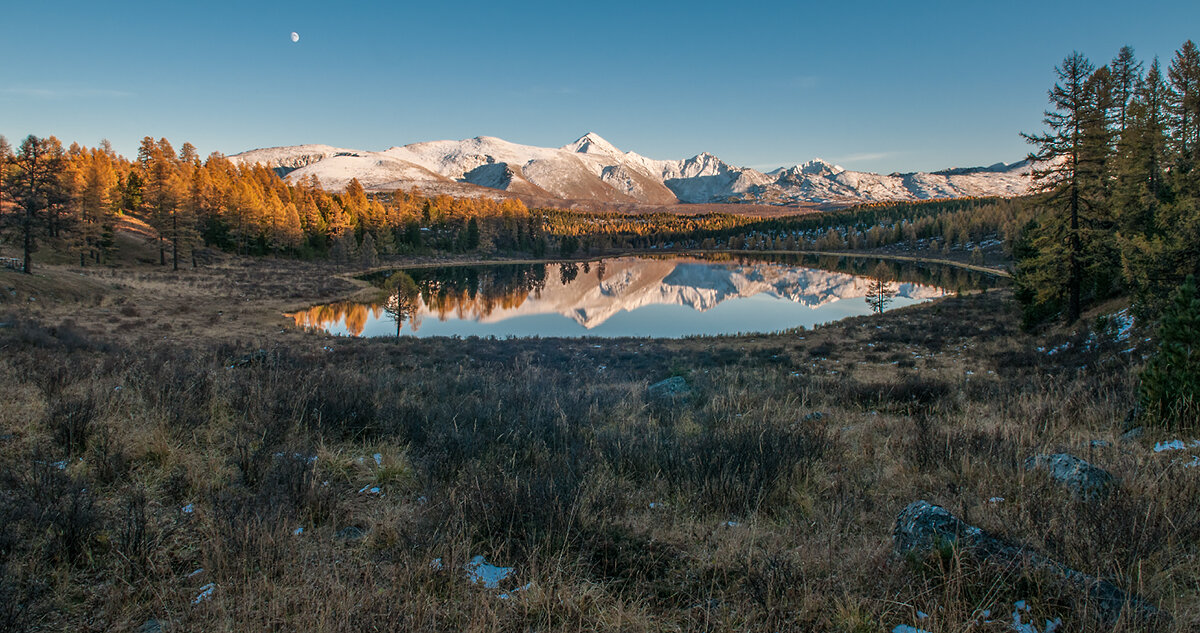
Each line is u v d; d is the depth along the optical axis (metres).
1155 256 15.84
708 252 186.38
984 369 18.84
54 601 2.91
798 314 51.44
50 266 46.06
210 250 79.06
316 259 96.31
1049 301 26.92
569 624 2.87
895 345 26.41
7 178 38.09
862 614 2.88
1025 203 25.78
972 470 5.07
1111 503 3.66
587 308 58.06
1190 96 33.44
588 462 5.57
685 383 12.75
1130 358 12.16
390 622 2.74
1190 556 3.15
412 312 41.00
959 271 97.62
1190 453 5.09
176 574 3.27
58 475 4.10
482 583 3.19
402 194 149.00
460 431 6.41
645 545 3.79
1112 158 24.08
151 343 24.97
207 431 5.86
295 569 3.28
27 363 9.41
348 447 5.99
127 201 92.88
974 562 3.11
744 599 3.08
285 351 21.25
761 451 5.35
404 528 3.83
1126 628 2.54
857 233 180.12
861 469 5.61
